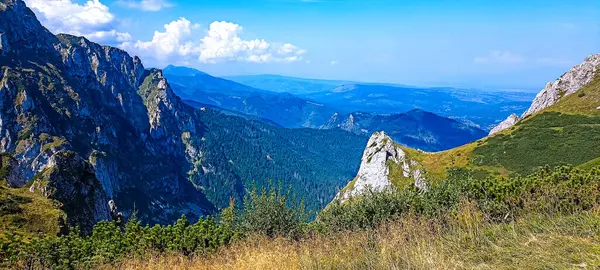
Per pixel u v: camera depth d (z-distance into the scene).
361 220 13.79
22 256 13.50
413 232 11.07
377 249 10.34
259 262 10.57
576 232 9.82
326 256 10.57
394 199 14.09
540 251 8.66
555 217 11.23
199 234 14.08
